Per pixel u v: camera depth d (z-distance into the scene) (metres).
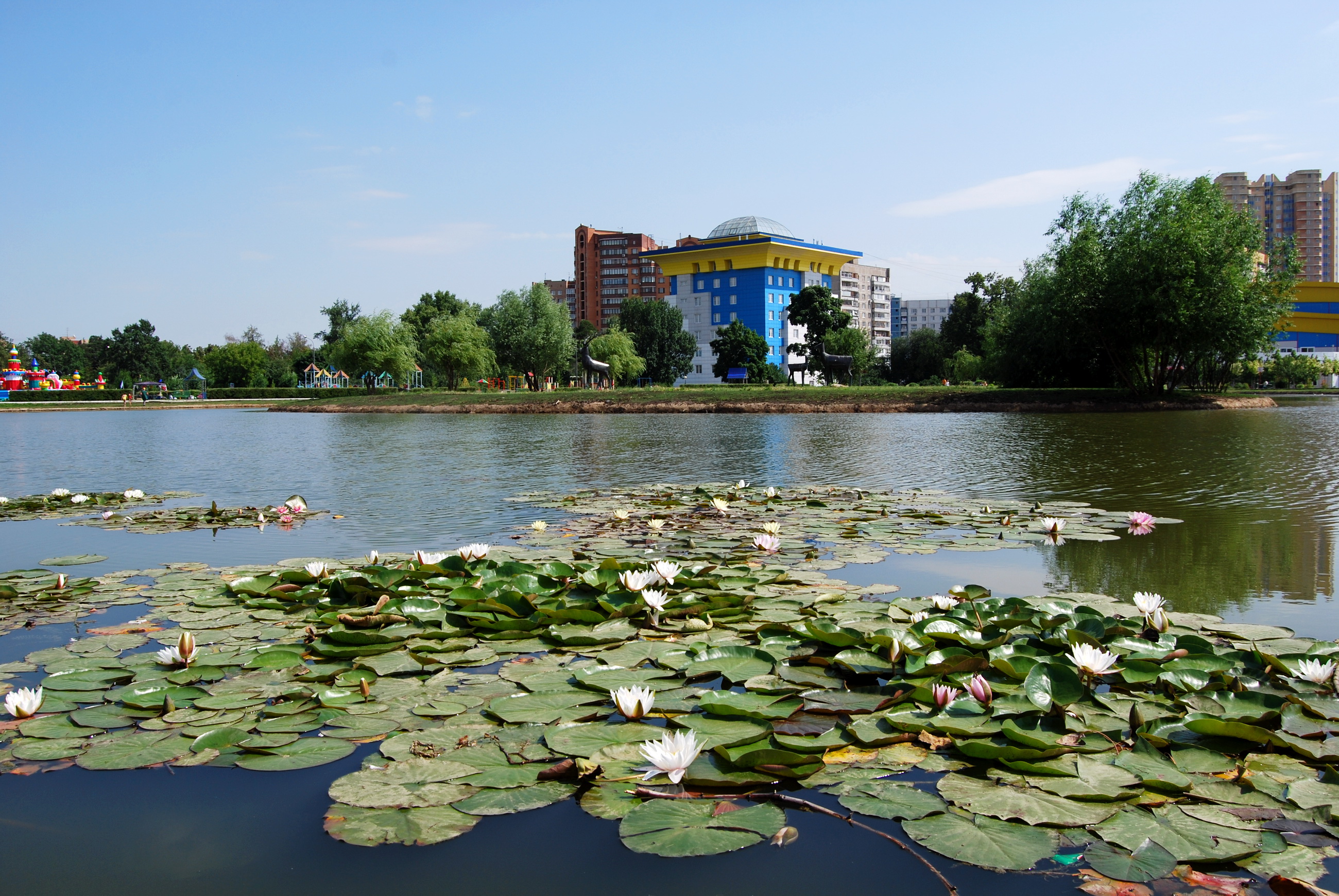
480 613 4.66
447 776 2.77
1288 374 60.44
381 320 54.50
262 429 26.92
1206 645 3.78
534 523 7.77
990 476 11.66
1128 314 29.44
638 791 2.68
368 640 4.20
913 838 2.34
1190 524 7.68
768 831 2.39
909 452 15.59
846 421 26.42
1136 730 2.98
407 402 42.59
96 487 11.92
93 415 42.03
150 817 2.60
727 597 4.84
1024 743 2.86
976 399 31.08
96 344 85.44
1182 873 2.19
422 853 2.38
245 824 2.56
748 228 97.06
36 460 16.59
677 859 2.34
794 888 2.18
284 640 4.35
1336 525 7.55
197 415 41.00
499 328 62.53
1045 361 36.94
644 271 129.25
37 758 2.97
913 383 80.56
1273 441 16.53
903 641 3.86
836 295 101.00
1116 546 6.77
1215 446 15.58
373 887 2.21
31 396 55.75
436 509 9.11
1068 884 2.16
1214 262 28.20
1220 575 5.76
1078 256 30.19
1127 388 34.56
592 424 27.12
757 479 11.70
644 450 16.78
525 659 4.01
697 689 3.52
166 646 4.29
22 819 2.59
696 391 40.34
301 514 8.84
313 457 16.27
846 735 3.05
